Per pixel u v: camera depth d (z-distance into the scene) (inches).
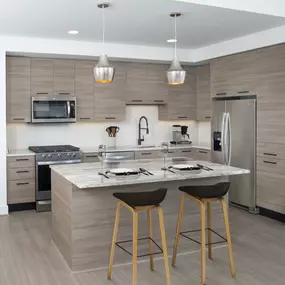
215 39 225.1
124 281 133.9
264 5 166.9
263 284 131.0
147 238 146.8
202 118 277.9
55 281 134.0
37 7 155.3
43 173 228.7
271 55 203.5
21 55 229.0
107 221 146.4
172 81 157.3
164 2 148.9
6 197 222.1
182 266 146.9
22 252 161.3
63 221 153.1
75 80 246.5
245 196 224.7
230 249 138.0
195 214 163.5
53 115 240.4
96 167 165.3
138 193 122.4
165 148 201.5
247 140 221.6
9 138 245.1
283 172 199.8
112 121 270.4
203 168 159.2
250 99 218.7
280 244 170.4
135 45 243.0
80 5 152.6
